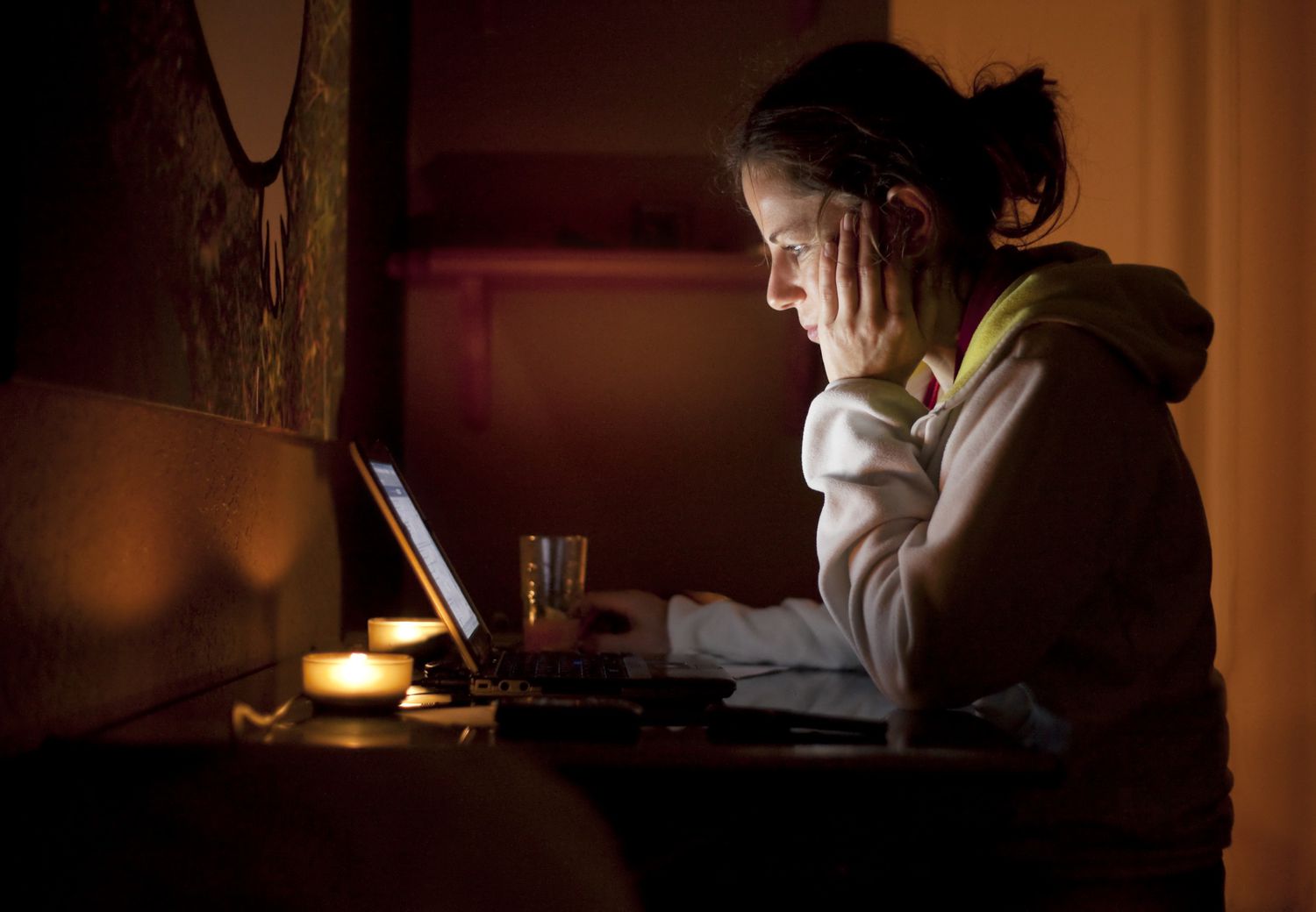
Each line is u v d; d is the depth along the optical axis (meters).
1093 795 0.82
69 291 0.66
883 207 1.03
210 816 0.62
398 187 1.88
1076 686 0.85
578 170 1.93
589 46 1.93
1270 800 1.93
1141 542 0.87
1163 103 1.95
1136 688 0.85
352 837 0.63
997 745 0.68
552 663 1.05
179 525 0.88
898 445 0.95
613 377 1.93
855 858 0.64
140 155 0.77
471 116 1.94
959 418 0.92
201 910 0.61
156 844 0.61
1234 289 1.94
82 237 0.68
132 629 0.78
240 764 0.63
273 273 1.11
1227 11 1.93
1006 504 0.81
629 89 1.93
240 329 1.00
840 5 1.92
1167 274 0.99
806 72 1.06
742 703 0.95
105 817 0.60
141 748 0.66
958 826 0.64
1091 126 1.97
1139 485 0.86
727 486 1.93
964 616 0.80
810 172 1.04
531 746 0.65
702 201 1.92
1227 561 1.94
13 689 0.62
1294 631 1.92
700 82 1.93
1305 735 1.92
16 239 0.60
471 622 1.15
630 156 1.93
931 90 1.04
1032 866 0.80
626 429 1.93
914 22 1.97
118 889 0.60
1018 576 0.80
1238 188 1.94
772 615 1.38
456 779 0.63
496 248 1.80
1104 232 1.97
